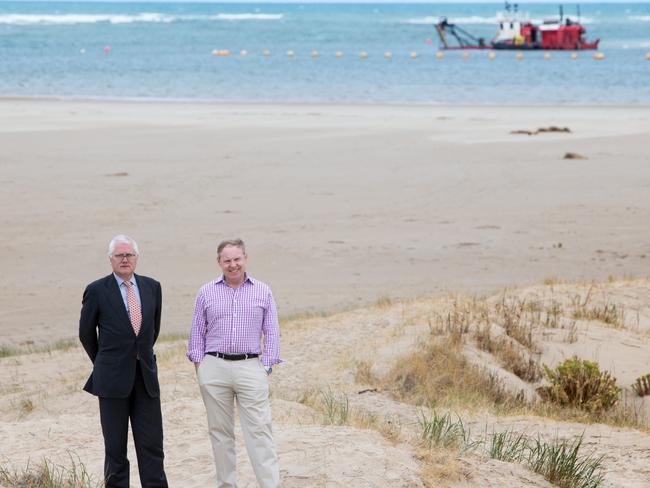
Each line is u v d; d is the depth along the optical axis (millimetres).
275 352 6125
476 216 26922
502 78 90812
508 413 10289
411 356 11812
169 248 23234
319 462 6438
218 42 156000
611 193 29922
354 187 31406
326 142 42094
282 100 68812
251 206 28391
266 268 21453
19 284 20250
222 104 63875
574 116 55562
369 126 48750
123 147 40312
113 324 5910
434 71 99375
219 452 6133
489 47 136125
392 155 38156
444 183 32031
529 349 13055
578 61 114250
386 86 81812
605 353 12898
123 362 5922
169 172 34125
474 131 46375
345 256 22500
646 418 10695
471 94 74562
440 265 21688
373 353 12547
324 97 71812
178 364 13000
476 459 7094
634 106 63906
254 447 5992
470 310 14578
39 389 12508
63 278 20750
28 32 171625
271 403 9508
